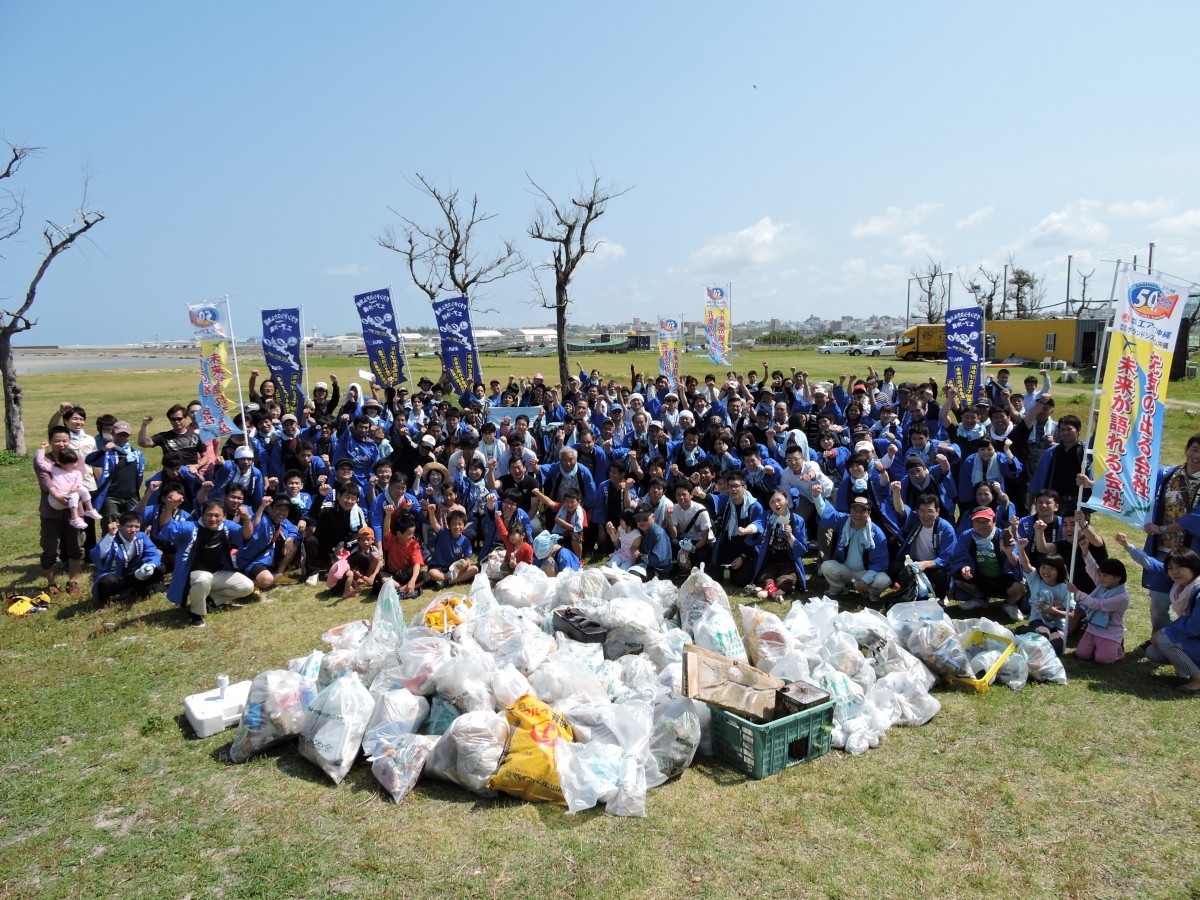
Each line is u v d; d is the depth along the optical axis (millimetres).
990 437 10453
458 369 15352
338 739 5090
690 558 9039
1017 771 4988
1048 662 6207
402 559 8828
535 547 8828
